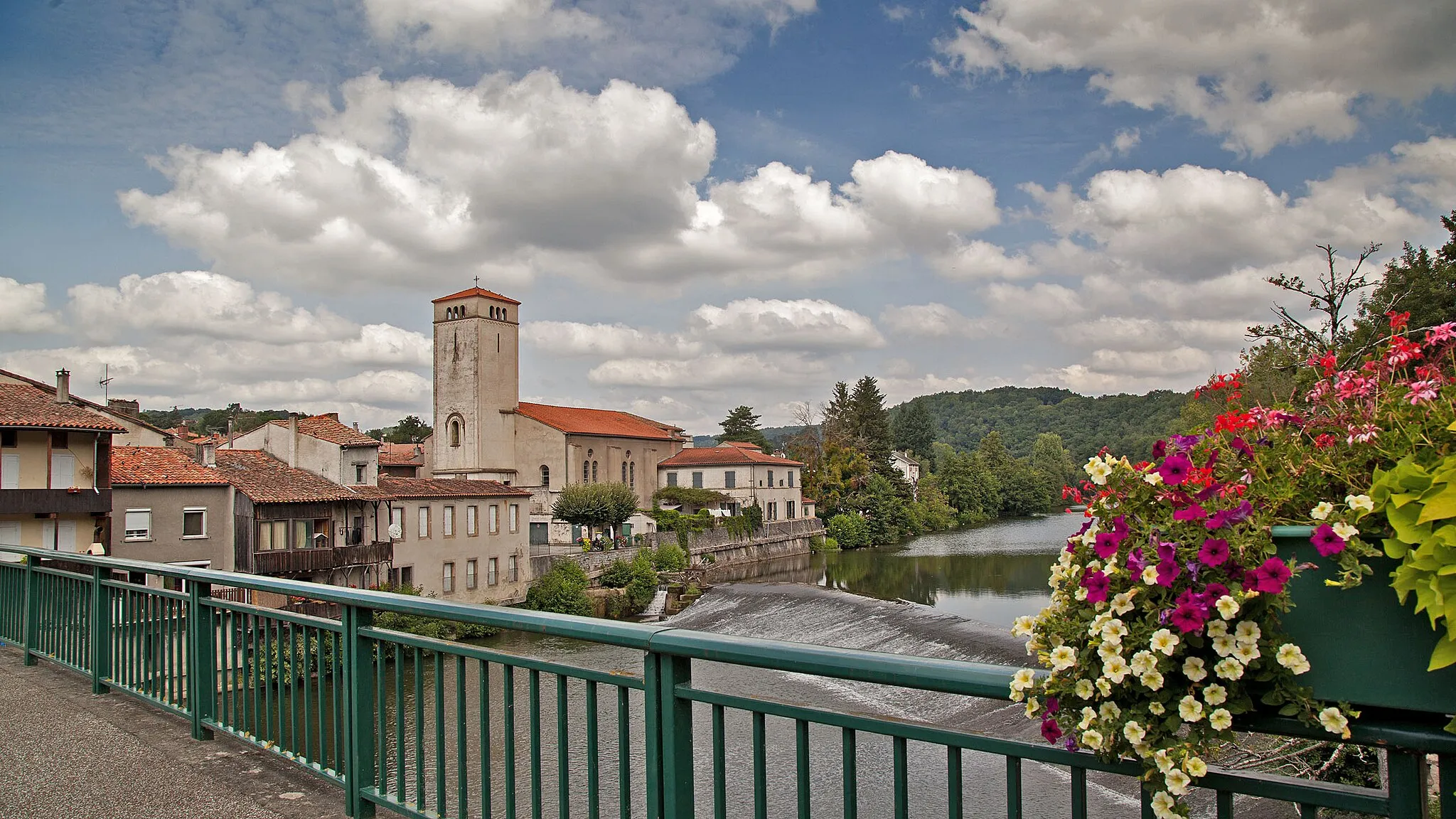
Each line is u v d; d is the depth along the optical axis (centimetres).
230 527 3300
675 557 5550
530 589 4544
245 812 431
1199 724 181
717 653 260
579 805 1098
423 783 380
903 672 226
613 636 288
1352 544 166
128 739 555
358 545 3638
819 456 8994
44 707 638
